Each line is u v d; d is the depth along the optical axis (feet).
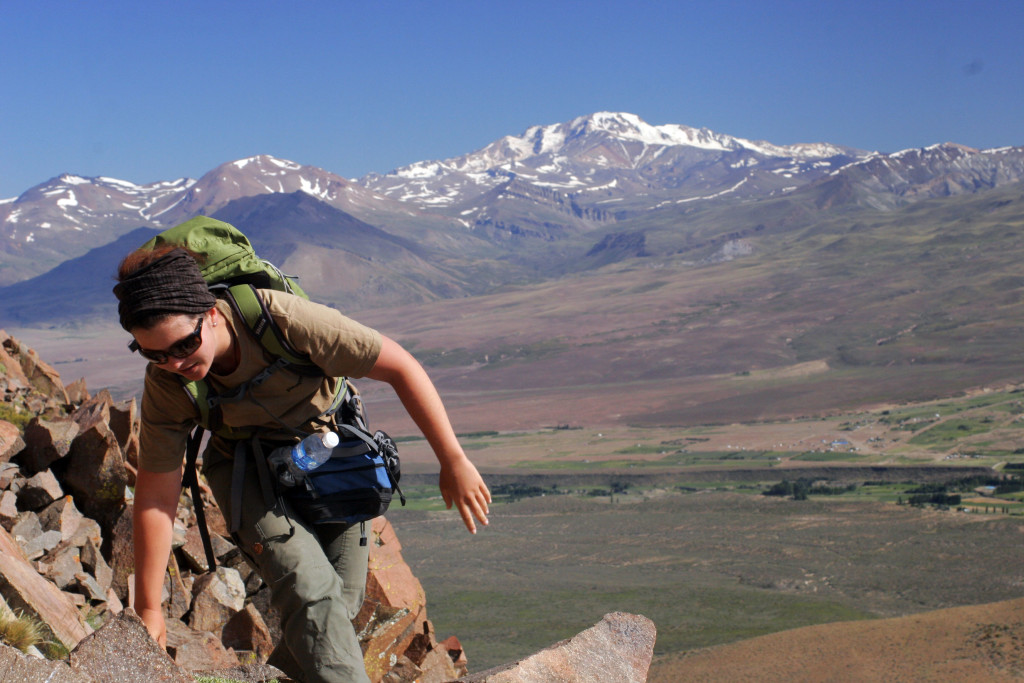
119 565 19.36
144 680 7.68
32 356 35.17
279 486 9.35
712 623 548.72
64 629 13.30
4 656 6.84
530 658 9.57
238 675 11.89
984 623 365.40
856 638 385.09
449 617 594.24
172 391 9.05
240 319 8.89
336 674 8.80
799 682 341.00
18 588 12.85
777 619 552.00
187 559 20.47
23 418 25.90
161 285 8.07
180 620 18.53
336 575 9.42
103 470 20.15
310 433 9.61
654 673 392.68
